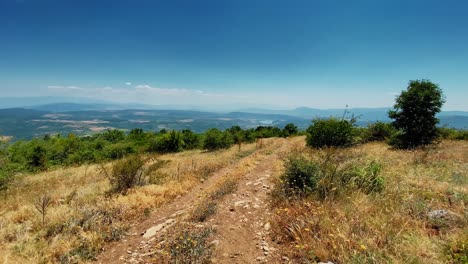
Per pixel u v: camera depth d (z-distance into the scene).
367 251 3.60
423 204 5.18
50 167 20.05
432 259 3.38
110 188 9.83
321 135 17.23
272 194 6.77
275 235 4.58
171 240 4.68
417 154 11.92
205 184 11.25
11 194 10.15
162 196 8.77
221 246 4.31
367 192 6.15
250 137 37.72
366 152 13.62
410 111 16.84
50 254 4.76
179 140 28.73
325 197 5.57
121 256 4.81
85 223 6.12
